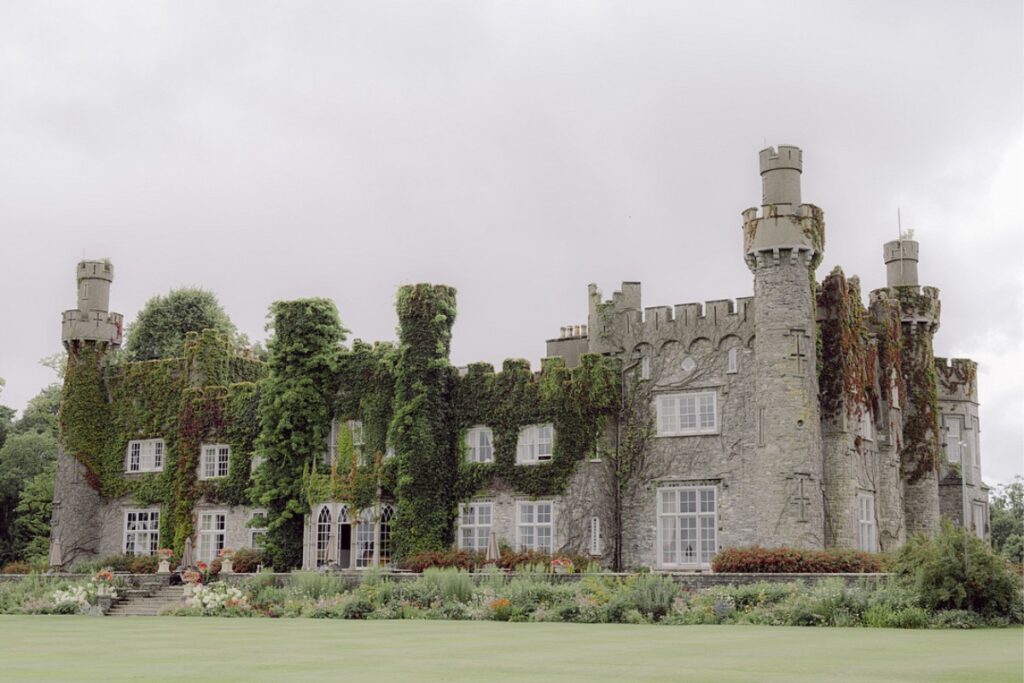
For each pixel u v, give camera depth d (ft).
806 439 132.26
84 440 188.14
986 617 92.94
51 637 85.30
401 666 56.54
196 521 178.50
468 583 118.42
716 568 122.42
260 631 90.58
